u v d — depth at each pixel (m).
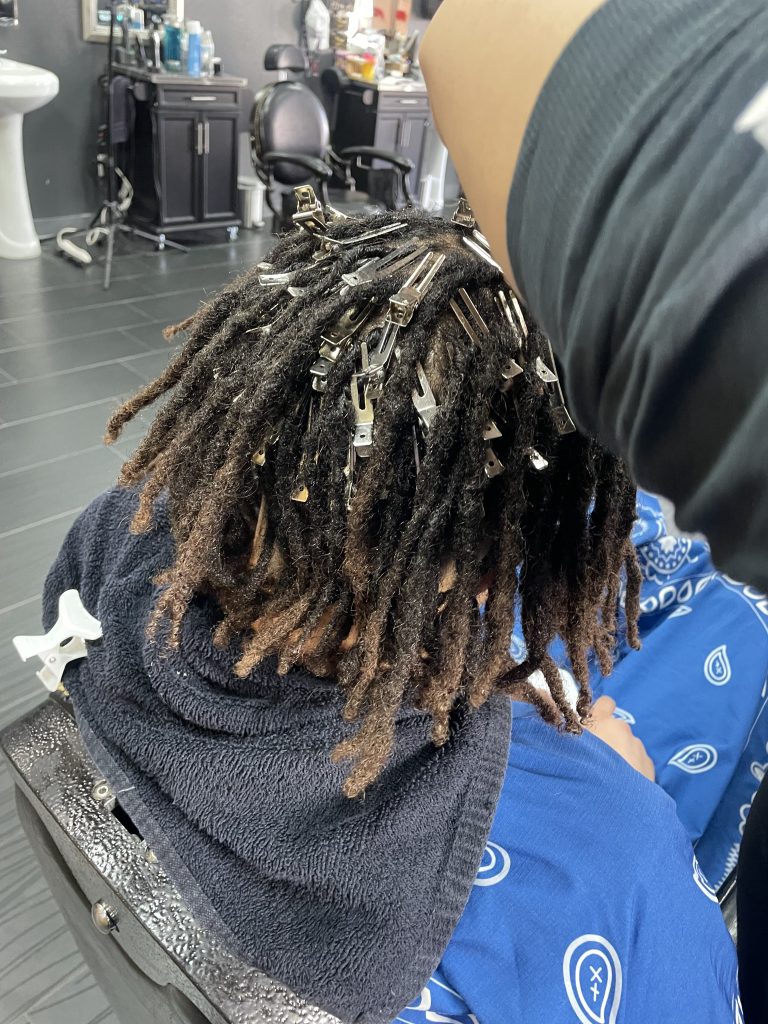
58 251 2.91
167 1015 0.55
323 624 0.43
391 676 0.39
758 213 0.17
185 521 0.42
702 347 0.18
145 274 2.84
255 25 3.35
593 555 0.43
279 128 2.56
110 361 2.22
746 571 0.19
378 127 3.47
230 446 0.37
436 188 3.83
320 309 0.36
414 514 0.36
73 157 3.09
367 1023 0.46
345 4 3.54
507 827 0.57
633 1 0.20
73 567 0.63
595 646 0.52
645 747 0.92
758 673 0.99
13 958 0.92
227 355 0.40
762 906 0.64
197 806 0.48
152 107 2.84
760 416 0.17
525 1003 0.48
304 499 0.39
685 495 0.20
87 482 1.71
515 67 0.22
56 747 0.58
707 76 0.18
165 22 2.88
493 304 0.37
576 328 0.21
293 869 0.47
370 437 0.36
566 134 0.20
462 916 0.52
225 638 0.46
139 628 0.52
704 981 0.52
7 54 2.76
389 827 0.48
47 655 0.54
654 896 0.54
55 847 0.60
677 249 0.18
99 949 0.61
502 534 0.39
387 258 0.38
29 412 1.93
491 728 0.54
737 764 0.94
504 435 0.38
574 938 0.51
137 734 0.50
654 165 0.18
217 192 3.14
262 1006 0.46
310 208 0.43
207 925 0.48
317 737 0.46
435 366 0.36
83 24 2.88
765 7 0.18
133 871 0.51
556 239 0.21
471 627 0.42
